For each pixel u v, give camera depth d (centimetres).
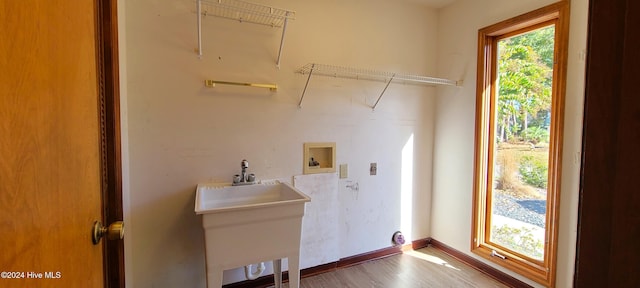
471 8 237
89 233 80
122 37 155
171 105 176
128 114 166
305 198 159
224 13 187
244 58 194
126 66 163
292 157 213
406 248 268
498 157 229
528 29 205
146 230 175
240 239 145
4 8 44
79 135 74
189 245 185
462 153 246
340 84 228
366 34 237
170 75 175
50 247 57
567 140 176
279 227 153
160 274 180
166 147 176
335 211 232
